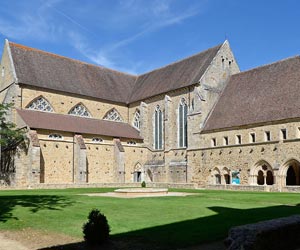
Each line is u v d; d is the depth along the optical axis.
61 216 20.02
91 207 23.55
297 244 11.49
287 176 51.22
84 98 66.94
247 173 48.78
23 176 52.41
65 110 64.00
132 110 73.06
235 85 60.75
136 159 66.44
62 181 55.66
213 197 31.94
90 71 73.12
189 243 13.49
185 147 61.41
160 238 14.32
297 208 23.06
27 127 52.94
